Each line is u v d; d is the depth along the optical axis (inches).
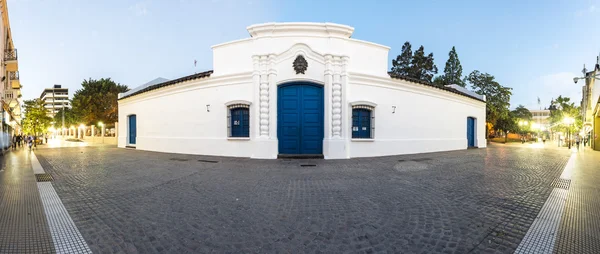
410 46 1373.0
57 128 2456.9
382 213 171.9
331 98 474.6
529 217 163.9
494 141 1583.4
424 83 607.2
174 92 604.4
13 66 900.6
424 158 484.1
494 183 262.1
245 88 503.8
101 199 205.6
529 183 263.0
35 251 122.7
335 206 187.0
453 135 706.2
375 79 526.0
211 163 407.5
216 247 125.3
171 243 129.7
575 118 1393.9
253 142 485.1
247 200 202.4
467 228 146.7
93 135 1454.2
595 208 181.8
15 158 505.4
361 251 121.0
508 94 1178.6
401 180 276.8
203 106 549.3
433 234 139.0
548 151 733.3
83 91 1550.2
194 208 183.2
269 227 149.3
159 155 534.6
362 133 520.1
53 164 405.4
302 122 482.3
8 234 140.1
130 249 124.1
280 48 484.7
